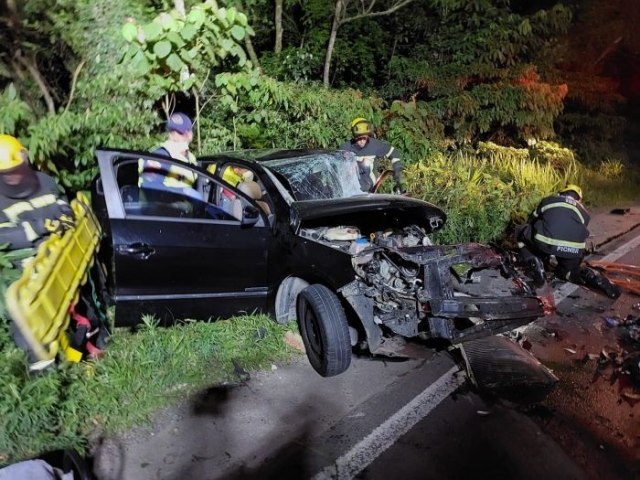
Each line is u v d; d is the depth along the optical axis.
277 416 3.50
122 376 3.54
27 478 2.35
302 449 3.20
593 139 15.95
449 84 10.34
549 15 10.53
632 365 4.25
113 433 3.21
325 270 3.86
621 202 11.88
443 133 10.55
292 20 10.83
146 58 5.17
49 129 4.68
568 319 5.26
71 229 3.51
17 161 3.28
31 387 3.02
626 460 3.22
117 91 5.26
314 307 3.87
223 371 3.93
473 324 4.09
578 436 3.43
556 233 5.77
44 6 5.13
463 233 7.18
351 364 4.21
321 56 10.41
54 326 2.93
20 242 3.31
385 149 6.28
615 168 14.84
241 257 4.15
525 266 6.06
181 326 4.17
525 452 3.26
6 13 5.11
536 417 3.62
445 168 8.54
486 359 4.16
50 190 3.55
